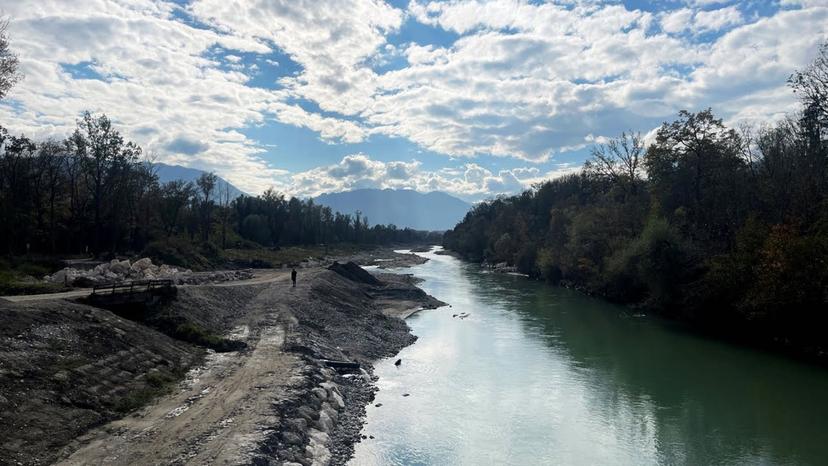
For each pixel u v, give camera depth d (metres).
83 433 19.56
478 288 85.06
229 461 17.78
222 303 44.06
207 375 27.81
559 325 52.00
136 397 23.50
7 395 19.11
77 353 24.12
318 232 178.12
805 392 31.06
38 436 18.12
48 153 74.25
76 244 73.44
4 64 38.56
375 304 65.69
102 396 22.27
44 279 45.69
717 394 30.86
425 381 33.31
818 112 49.69
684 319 53.31
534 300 70.25
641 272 56.47
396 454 22.67
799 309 38.91
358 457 22.23
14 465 16.28
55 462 17.33
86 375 22.91
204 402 23.64
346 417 26.27
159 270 56.53
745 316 44.44
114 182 77.06
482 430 25.52
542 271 94.44
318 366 31.61
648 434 25.27
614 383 32.97
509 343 44.12
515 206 156.62
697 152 61.19
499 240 134.62
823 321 38.16
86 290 38.50
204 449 18.70
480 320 55.09
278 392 25.08
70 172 75.81
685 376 34.44
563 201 117.06
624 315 57.59
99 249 72.69
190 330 33.34
